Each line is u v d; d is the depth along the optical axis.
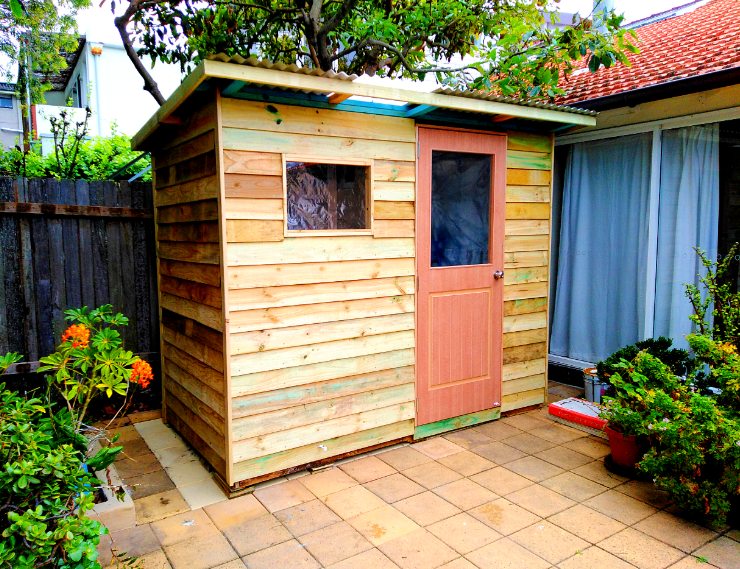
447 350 3.90
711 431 2.69
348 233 3.35
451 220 3.85
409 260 3.65
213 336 3.17
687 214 4.31
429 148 3.66
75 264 4.13
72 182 4.07
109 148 6.39
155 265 4.43
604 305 4.92
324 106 3.19
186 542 2.63
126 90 12.23
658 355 3.90
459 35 5.10
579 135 4.92
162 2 4.73
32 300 4.00
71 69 14.59
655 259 4.51
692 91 3.77
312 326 3.27
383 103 3.41
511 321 4.25
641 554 2.52
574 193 5.07
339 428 3.45
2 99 14.35
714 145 4.12
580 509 2.92
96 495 2.85
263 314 3.09
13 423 2.21
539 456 3.59
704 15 7.07
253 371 3.08
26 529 1.81
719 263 4.15
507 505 2.96
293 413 3.25
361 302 3.46
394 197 3.54
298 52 5.57
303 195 3.22
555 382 5.26
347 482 3.23
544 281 4.43
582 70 5.93
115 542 2.62
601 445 3.77
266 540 2.65
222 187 2.89
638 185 4.60
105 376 2.77
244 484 3.12
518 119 3.91
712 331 3.71
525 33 4.48
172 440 3.88
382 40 4.89
